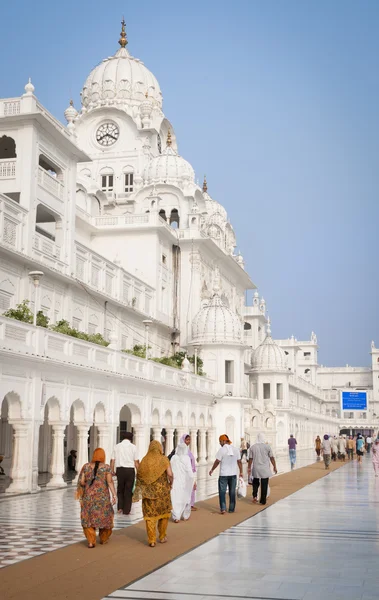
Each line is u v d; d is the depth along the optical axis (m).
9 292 31.97
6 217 31.41
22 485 22.11
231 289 70.81
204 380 47.03
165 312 54.91
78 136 67.06
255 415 62.78
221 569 9.87
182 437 15.69
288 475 32.84
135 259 52.69
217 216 71.69
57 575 9.45
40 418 23.38
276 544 12.09
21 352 21.69
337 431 126.88
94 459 12.02
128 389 31.44
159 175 61.28
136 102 68.44
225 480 16.95
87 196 56.97
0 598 8.22
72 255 37.81
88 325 40.62
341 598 8.23
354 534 13.33
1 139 36.09
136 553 11.11
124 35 72.31
